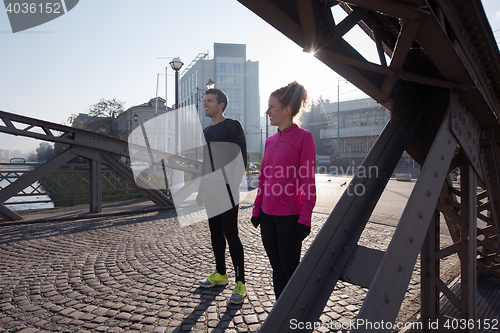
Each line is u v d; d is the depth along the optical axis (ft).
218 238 8.25
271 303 7.28
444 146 3.87
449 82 3.84
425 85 4.53
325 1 2.88
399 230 3.03
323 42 3.12
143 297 7.68
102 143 20.18
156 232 15.39
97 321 6.47
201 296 7.72
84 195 37.24
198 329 6.11
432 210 3.54
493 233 9.27
